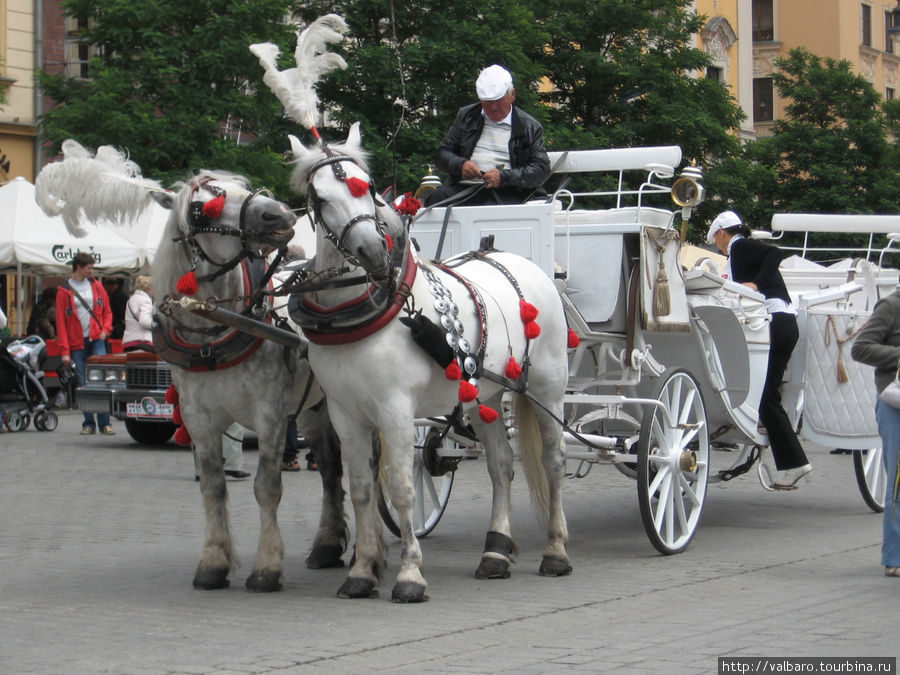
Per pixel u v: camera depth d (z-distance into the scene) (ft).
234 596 23.85
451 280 24.68
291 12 72.95
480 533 32.71
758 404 33.06
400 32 71.10
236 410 23.84
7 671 18.29
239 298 23.18
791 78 112.68
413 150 69.15
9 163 88.53
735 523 34.37
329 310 22.56
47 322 67.92
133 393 52.95
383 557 26.17
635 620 21.75
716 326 31.89
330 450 27.32
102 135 65.51
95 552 29.22
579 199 79.92
